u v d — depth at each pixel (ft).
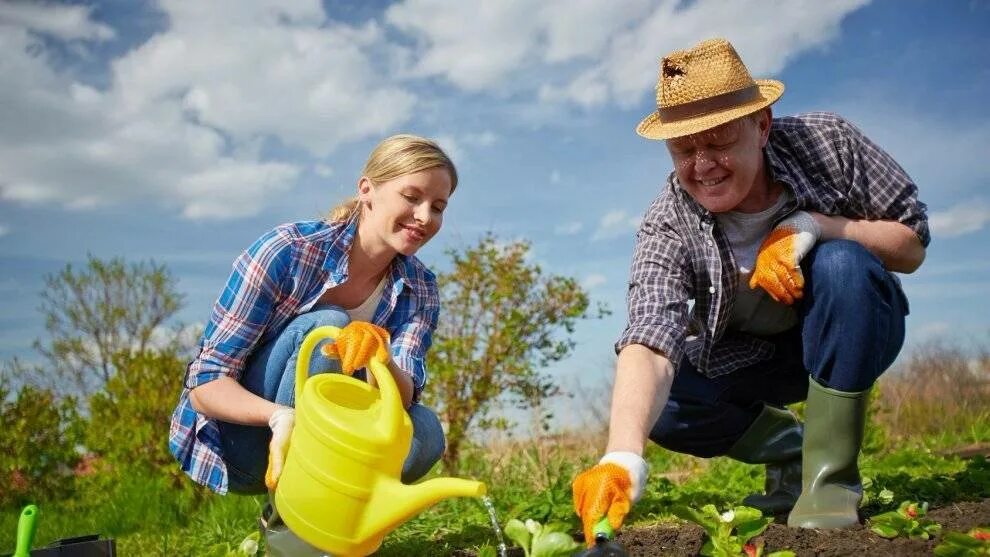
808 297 8.59
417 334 9.68
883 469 14.57
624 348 8.04
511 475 17.02
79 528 19.21
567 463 17.11
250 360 9.36
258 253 8.99
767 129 8.73
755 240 9.11
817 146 9.01
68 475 26.32
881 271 8.45
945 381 24.95
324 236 9.19
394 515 7.02
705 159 8.27
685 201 9.03
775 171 8.77
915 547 7.59
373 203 9.09
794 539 7.96
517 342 21.07
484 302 21.21
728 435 10.31
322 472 7.09
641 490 6.79
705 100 8.21
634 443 7.15
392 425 7.11
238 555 9.34
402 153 8.87
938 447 19.39
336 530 7.13
